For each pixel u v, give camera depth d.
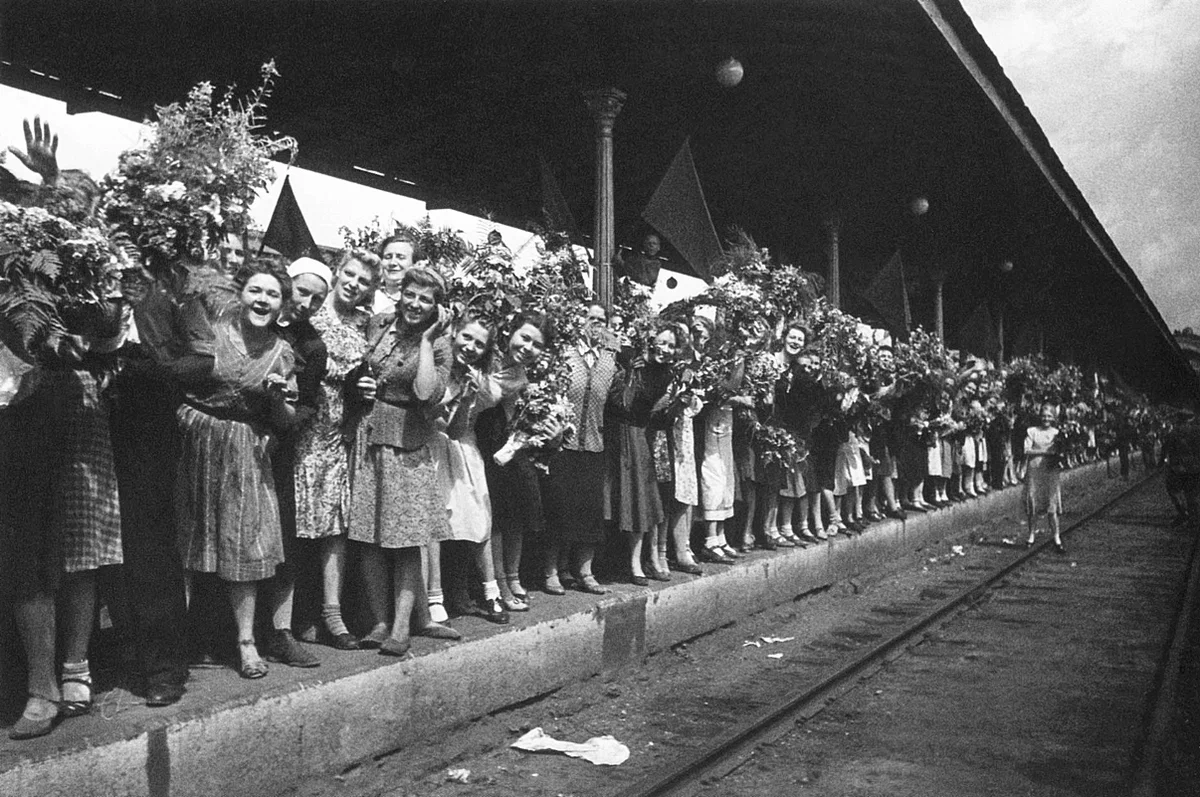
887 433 12.73
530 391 6.30
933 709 6.47
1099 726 6.12
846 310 18.94
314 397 4.96
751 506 9.51
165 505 4.39
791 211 15.01
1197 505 17.03
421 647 5.36
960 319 23.34
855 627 8.99
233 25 8.41
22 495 3.85
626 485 7.36
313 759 4.58
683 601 7.69
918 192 14.84
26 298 3.61
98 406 4.14
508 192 12.75
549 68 9.11
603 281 8.56
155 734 3.90
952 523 15.05
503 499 6.38
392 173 12.02
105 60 8.70
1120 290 25.48
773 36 9.16
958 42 9.77
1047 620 9.45
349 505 5.25
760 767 5.35
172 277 4.44
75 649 4.04
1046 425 14.49
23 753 3.54
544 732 5.80
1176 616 9.52
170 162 4.43
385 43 8.85
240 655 4.70
